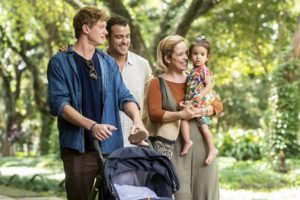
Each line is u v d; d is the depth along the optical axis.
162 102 6.52
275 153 18.70
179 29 18.45
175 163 6.47
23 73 37.75
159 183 5.36
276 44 25.48
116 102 5.83
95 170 5.68
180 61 6.53
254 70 29.48
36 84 32.91
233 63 28.94
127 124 6.81
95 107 5.70
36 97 33.25
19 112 38.06
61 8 22.59
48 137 32.66
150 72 7.18
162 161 5.33
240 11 23.78
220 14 24.05
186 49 6.57
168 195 5.33
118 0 16.48
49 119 33.34
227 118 38.09
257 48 25.84
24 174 18.14
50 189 12.74
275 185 14.57
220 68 29.12
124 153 5.21
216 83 29.88
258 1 23.53
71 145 5.57
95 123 5.33
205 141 6.55
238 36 25.19
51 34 25.05
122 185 5.09
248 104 37.94
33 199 11.20
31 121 41.91
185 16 18.33
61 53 5.77
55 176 17.36
